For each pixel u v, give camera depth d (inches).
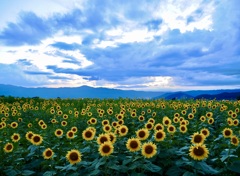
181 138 327.0
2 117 642.2
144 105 759.7
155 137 269.0
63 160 280.1
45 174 243.3
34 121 602.5
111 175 247.8
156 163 267.3
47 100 1119.6
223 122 534.3
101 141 260.8
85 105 955.3
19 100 1082.1
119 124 386.6
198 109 706.8
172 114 647.1
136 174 221.8
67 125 543.5
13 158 278.7
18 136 344.5
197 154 218.1
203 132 325.4
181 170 238.8
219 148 291.7
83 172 245.3
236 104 767.1
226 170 243.1
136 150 234.7
